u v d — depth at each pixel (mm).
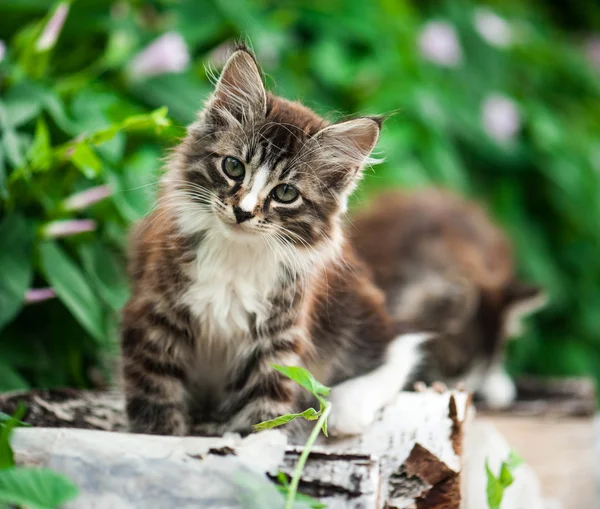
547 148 6773
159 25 5227
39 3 4645
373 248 4844
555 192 6832
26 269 3492
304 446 2498
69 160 3643
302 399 3012
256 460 2277
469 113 6461
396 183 5656
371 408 2891
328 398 2988
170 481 2234
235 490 2215
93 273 3736
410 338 3701
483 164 6789
